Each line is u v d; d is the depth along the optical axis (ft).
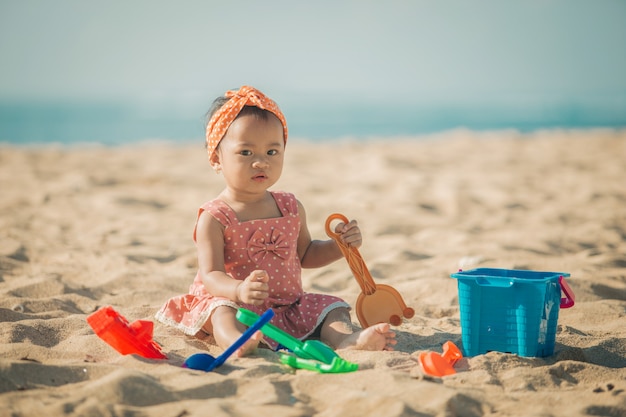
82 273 15.15
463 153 42.96
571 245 18.25
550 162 37.14
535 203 25.39
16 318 10.98
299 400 7.55
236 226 10.10
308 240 11.09
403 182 30.37
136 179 31.55
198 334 10.12
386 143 53.67
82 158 40.55
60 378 7.95
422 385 7.70
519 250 17.51
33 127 96.89
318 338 10.13
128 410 6.98
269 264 10.22
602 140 49.42
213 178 32.48
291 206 10.61
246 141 9.96
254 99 10.07
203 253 9.96
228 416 6.87
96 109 169.68
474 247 17.99
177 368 8.35
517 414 7.16
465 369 8.71
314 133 86.22
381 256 17.46
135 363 8.53
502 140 52.24
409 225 21.36
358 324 11.46
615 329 10.97
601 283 13.78
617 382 8.06
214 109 10.66
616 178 30.81
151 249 18.02
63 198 26.30
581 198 25.86
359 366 8.61
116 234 20.20
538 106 169.68
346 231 10.14
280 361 8.84
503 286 9.14
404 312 10.07
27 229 20.44
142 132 85.51
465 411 7.19
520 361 8.88
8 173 33.24
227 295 9.39
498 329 9.26
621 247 18.02
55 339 10.04
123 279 14.28
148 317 11.48
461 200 25.64
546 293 9.12
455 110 159.74
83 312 12.14
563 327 10.70
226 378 7.93
